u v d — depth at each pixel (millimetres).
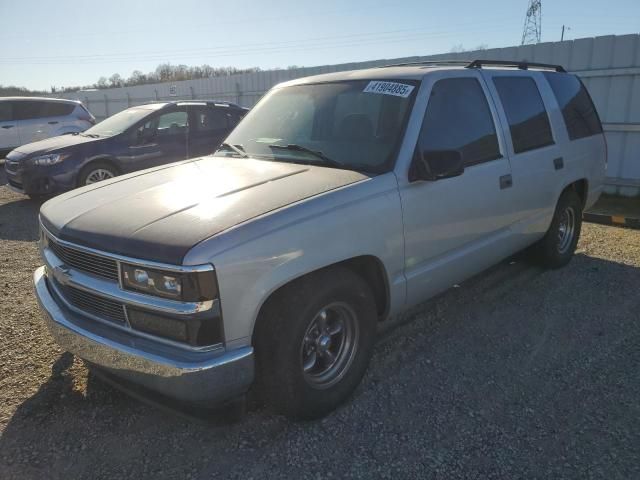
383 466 2578
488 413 2990
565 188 4953
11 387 3252
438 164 3143
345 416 2975
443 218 3445
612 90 8844
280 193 2828
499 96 4129
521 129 4281
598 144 5422
